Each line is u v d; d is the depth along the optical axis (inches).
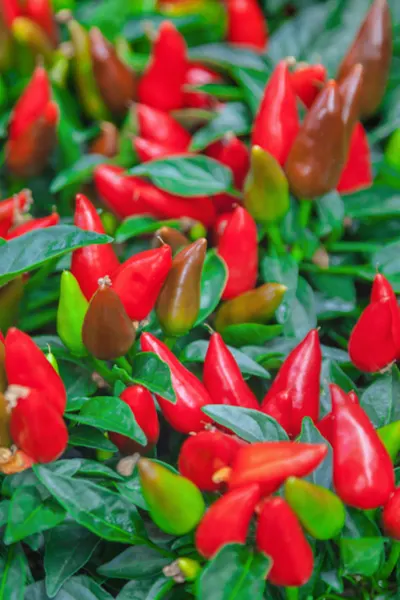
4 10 19.5
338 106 16.6
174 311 16.0
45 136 18.9
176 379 15.6
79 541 15.6
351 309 18.0
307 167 17.0
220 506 14.3
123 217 18.4
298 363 15.6
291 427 15.6
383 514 14.9
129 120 19.5
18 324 17.3
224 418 15.1
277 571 14.3
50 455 14.9
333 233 18.2
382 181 19.3
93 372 16.3
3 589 15.1
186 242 17.3
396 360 16.4
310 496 14.0
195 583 14.8
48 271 17.3
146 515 15.6
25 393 14.6
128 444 15.7
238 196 17.9
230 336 17.3
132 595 15.4
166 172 17.9
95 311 15.2
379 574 15.3
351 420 14.6
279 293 16.8
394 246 18.0
